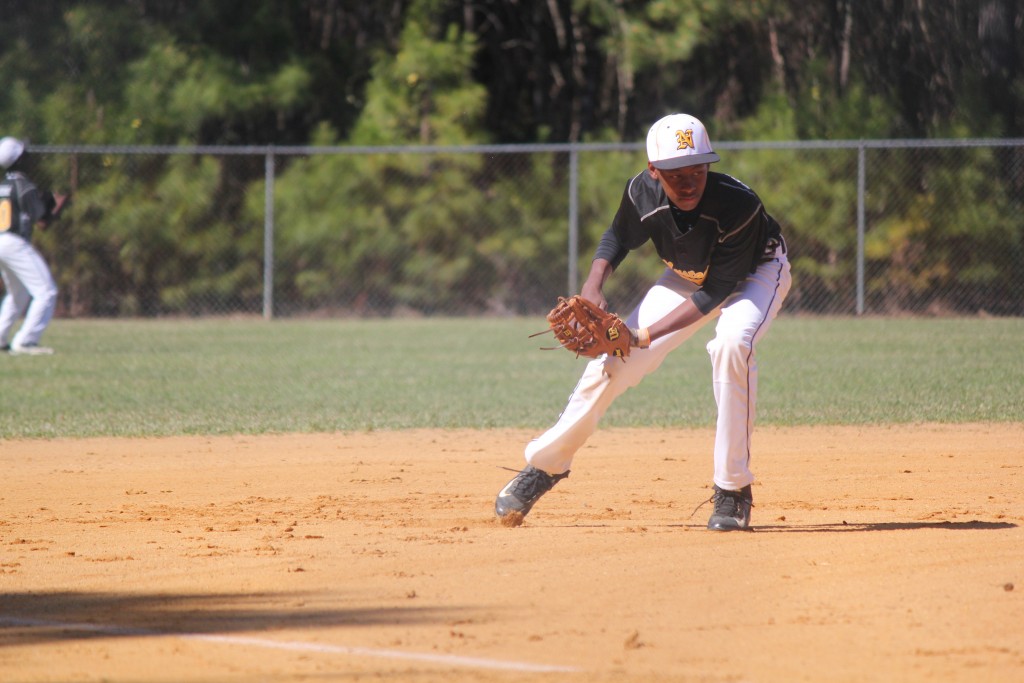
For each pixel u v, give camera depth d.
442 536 17.98
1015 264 73.88
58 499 21.98
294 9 86.25
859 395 37.84
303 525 19.14
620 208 18.05
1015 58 83.94
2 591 14.73
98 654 12.09
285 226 77.75
